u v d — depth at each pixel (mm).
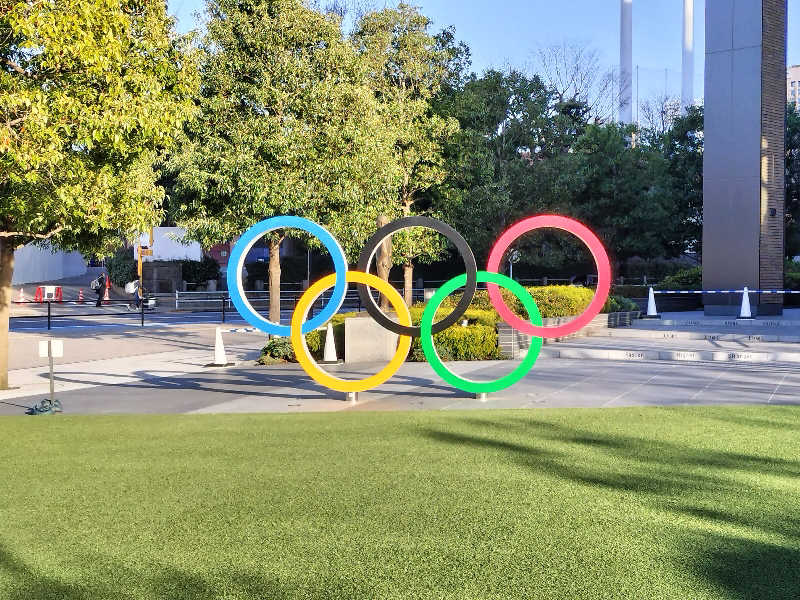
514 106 38062
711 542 5199
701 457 7617
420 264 53188
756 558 4910
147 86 11320
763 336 18484
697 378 13359
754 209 24562
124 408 11125
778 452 7824
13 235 12609
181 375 14984
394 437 8734
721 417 9789
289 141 17594
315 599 4340
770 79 24875
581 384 12812
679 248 50781
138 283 38500
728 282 25125
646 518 5711
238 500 6242
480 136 34531
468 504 6074
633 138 53125
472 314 17562
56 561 4953
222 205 18641
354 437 8750
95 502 6230
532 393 11969
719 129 25109
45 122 9836
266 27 18016
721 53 25031
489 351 16453
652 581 4559
